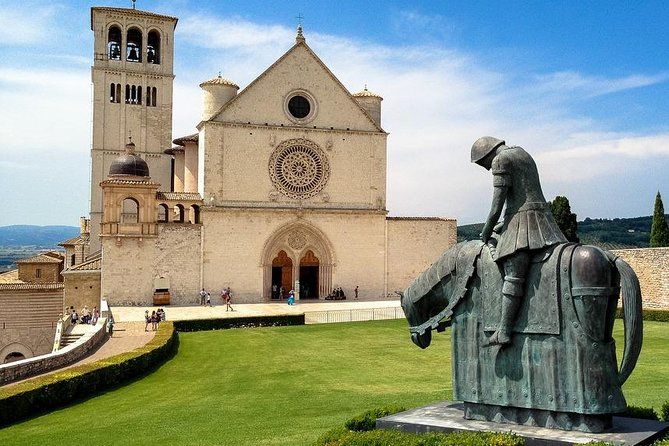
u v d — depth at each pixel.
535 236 14.03
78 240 96.44
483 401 14.69
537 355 13.98
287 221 72.00
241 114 71.38
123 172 68.06
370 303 69.81
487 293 14.70
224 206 69.88
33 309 72.69
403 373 32.56
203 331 51.41
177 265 67.81
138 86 91.56
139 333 49.66
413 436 13.90
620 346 37.31
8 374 31.84
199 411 25.59
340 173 74.75
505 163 14.35
